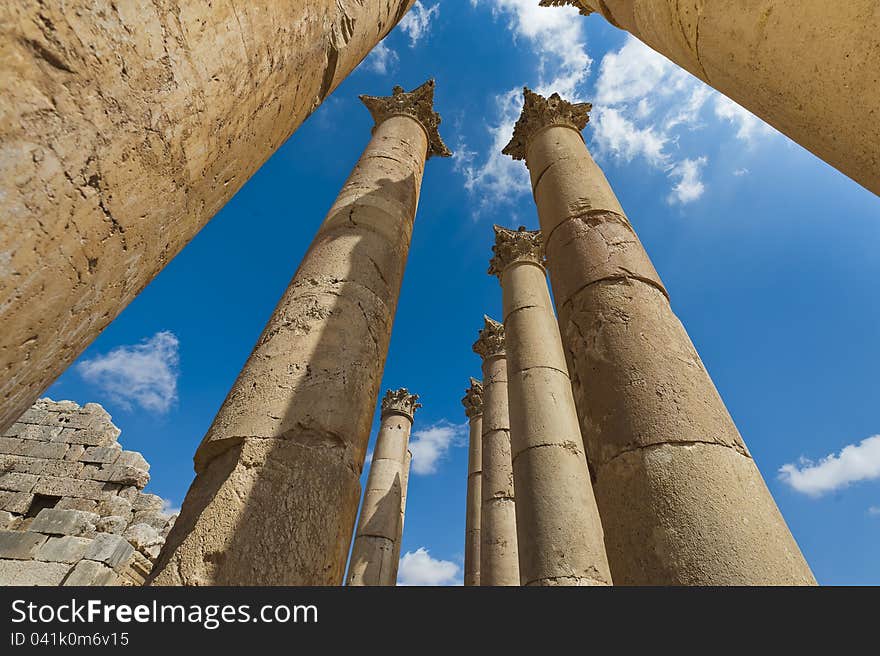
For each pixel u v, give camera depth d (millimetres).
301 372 3768
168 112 1611
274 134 2656
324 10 2748
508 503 10922
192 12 1653
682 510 2807
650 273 4484
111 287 1650
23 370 1358
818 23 2354
